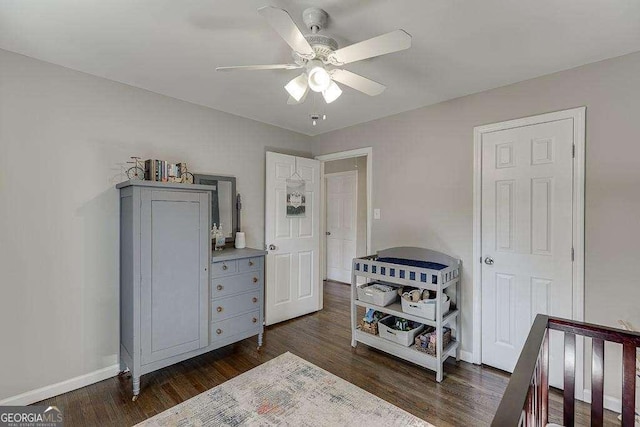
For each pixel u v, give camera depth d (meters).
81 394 2.17
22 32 1.76
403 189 3.16
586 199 2.12
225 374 2.44
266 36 1.82
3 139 1.96
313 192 3.96
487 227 2.59
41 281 2.10
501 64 2.13
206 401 2.09
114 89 2.42
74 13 1.59
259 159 3.50
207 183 3.00
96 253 2.33
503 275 2.51
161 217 2.25
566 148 2.20
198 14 1.61
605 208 2.04
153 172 2.41
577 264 2.15
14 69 1.99
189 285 2.39
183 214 2.36
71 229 2.22
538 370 1.20
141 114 2.57
